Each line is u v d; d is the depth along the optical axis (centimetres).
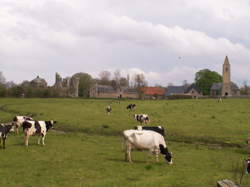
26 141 2592
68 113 5609
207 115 5134
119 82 19838
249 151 2794
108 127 4047
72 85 15938
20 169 1802
